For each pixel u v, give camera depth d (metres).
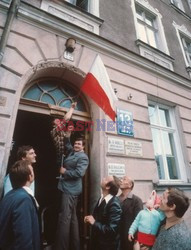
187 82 5.82
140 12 6.29
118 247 2.11
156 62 5.48
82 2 4.96
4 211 1.44
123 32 4.96
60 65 3.33
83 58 3.71
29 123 5.05
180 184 4.23
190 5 9.25
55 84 3.56
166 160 4.64
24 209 1.43
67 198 2.56
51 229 3.43
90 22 4.30
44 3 3.71
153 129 4.73
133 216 2.34
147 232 1.76
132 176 3.53
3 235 1.38
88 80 3.07
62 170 2.68
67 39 3.52
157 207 1.93
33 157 2.29
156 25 6.48
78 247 2.45
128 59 4.45
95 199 3.15
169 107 5.31
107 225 1.99
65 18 3.93
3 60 2.81
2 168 2.39
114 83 4.03
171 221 1.51
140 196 3.49
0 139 2.48
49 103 3.36
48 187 4.69
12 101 2.71
